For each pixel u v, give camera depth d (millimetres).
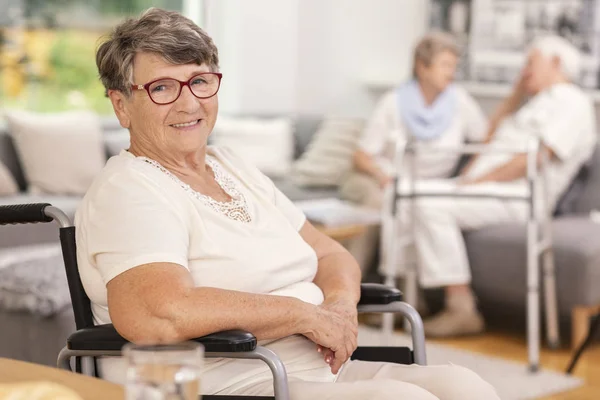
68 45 6258
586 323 4535
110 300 1876
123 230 1921
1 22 6000
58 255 3600
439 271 4734
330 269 2344
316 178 6047
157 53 2113
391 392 1885
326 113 6980
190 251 2041
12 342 3277
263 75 7016
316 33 7020
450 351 4430
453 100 5207
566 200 4973
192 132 2145
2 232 4746
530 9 5719
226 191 2225
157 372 1102
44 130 5551
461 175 5070
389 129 5188
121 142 5926
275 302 1966
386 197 4793
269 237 2182
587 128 4871
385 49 6590
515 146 4801
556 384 3994
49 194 5480
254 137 6324
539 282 4602
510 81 5820
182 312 1838
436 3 6219
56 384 1308
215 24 6906
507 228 4742
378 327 4875
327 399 1904
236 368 2025
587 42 5496
